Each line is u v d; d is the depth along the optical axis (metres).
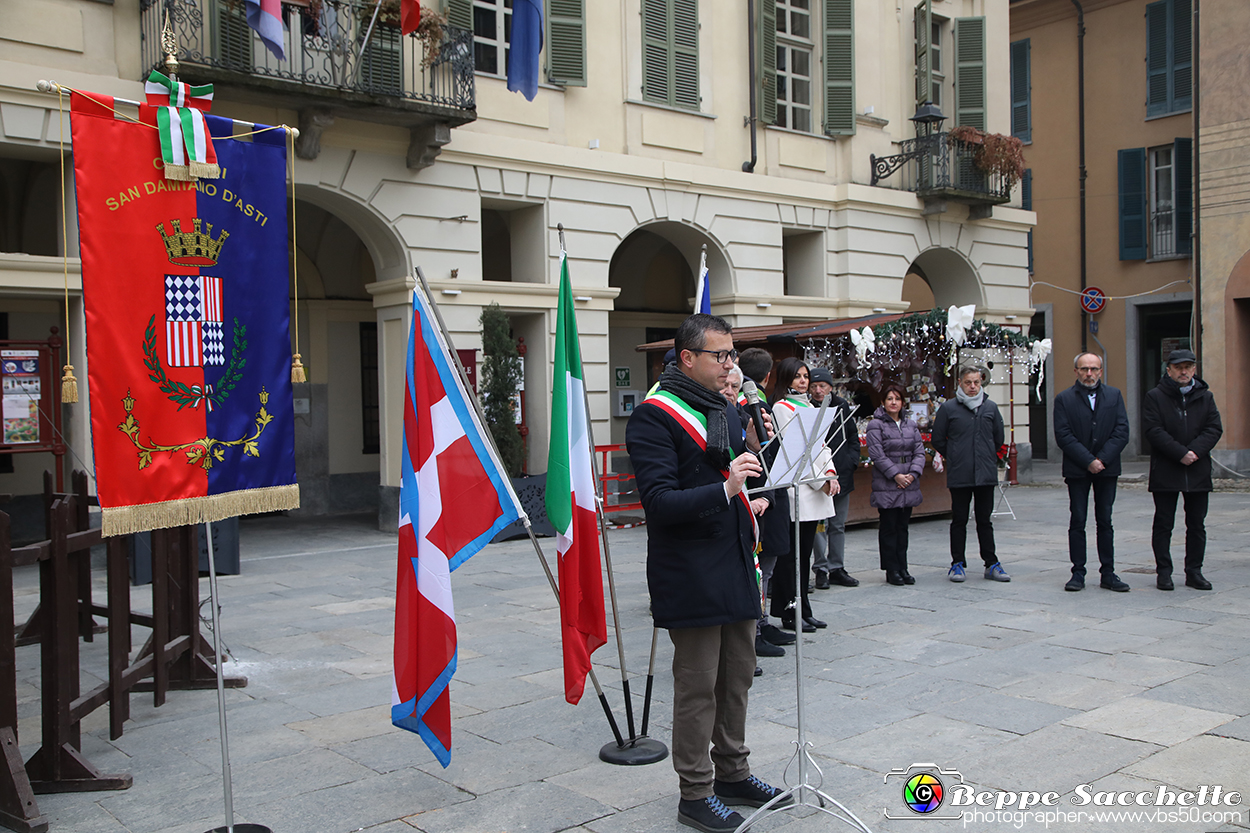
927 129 16.89
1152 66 20.31
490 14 12.78
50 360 9.97
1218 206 16.98
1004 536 11.34
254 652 6.61
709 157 14.77
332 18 11.11
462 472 4.12
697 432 3.71
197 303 4.00
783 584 6.45
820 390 7.57
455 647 3.98
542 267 13.12
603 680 5.77
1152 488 7.97
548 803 3.98
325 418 15.12
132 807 4.05
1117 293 20.92
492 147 12.52
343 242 15.06
